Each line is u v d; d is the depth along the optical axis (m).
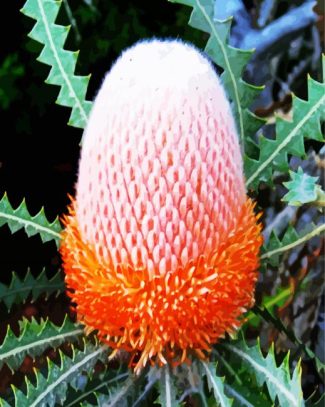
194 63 0.29
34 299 0.38
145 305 0.30
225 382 0.34
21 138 0.77
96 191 0.30
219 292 0.30
